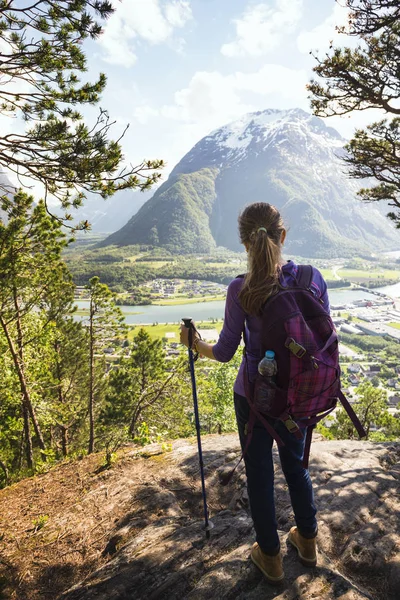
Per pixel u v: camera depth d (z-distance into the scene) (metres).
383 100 9.14
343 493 3.54
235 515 3.45
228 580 2.40
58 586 3.14
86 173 5.02
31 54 4.83
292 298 1.96
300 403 1.93
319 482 3.86
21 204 7.56
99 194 5.36
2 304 13.05
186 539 2.93
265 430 2.17
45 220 9.56
